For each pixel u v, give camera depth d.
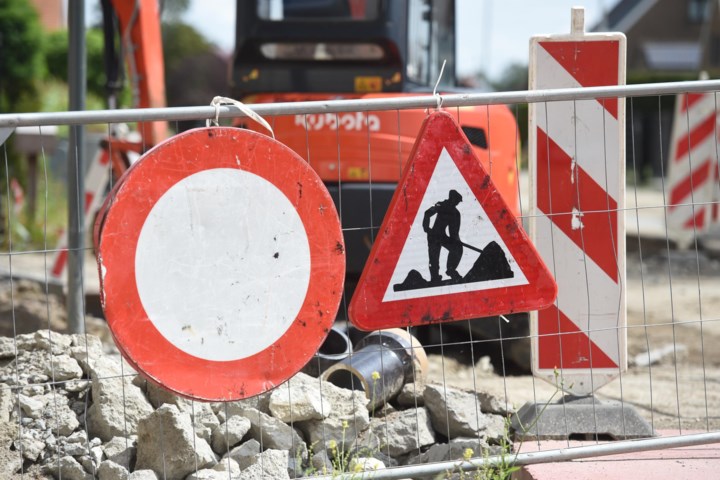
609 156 16.41
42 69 89.88
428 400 16.19
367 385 16.22
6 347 16.27
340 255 13.48
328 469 14.56
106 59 30.75
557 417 16.27
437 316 14.13
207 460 13.95
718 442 15.23
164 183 12.48
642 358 28.89
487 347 27.05
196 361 12.79
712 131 48.75
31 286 36.06
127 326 12.39
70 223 22.75
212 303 12.84
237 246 12.91
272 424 14.74
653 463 14.95
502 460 14.26
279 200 13.11
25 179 64.75
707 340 32.31
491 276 14.27
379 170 25.30
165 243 12.55
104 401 14.88
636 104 137.00
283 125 25.33
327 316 13.48
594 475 14.41
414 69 27.48
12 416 14.55
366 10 26.38
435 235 14.03
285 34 26.41
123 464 14.16
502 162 27.50
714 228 50.03
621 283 16.48
